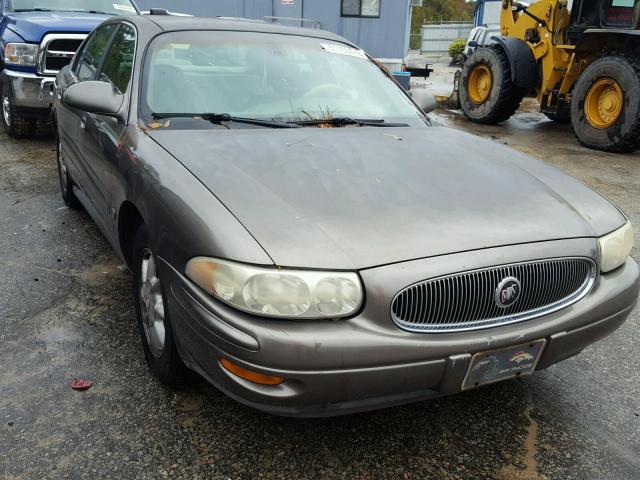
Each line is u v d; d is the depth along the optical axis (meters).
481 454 2.29
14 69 6.87
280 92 3.18
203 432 2.32
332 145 2.70
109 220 3.09
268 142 2.65
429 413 2.52
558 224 2.29
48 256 3.89
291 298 1.84
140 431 2.31
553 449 2.33
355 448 2.29
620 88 8.12
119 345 2.89
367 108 3.35
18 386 2.54
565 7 9.73
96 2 7.98
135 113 2.85
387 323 1.91
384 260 1.93
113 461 2.15
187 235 2.03
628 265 2.51
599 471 2.22
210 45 3.25
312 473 2.15
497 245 2.09
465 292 2.01
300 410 1.92
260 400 1.91
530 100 15.70
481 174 2.58
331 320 1.88
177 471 2.12
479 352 2.01
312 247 1.91
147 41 3.18
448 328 2.01
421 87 16.75
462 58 13.16
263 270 1.85
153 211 2.27
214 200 2.08
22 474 2.07
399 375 1.92
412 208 2.18
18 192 5.25
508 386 2.74
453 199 2.30
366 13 13.40
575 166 7.54
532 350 2.14
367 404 1.97
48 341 2.90
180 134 2.68
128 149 2.69
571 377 2.83
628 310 2.41
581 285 2.29
